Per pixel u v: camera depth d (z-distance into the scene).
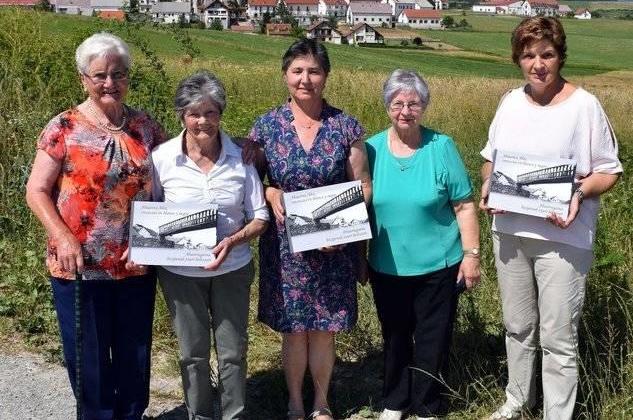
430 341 4.31
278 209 4.04
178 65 19.02
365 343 5.28
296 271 4.13
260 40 61.25
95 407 3.97
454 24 131.88
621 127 17.62
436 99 18.84
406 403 4.44
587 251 3.94
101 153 3.69
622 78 54.97
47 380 4.80
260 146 4.08
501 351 5.00
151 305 4.01
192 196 3.80
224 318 4.00
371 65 51.28
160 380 4.85
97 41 3.60
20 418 4.37
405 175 4.18
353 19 140.75
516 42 3.83
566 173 3.77
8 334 5.34
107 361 3.96
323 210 4.00
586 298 5.00
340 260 4.17
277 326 4.20
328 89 18.48
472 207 4.27
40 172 3.66
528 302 4.14
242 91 18.16
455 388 4.68
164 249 3.76
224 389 4.10
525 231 3.95
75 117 3.70
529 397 4.33
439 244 4.24
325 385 4.40
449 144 4.21
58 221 3.64
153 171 3.84
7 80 9.16
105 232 3.75
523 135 3.91
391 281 4.32
